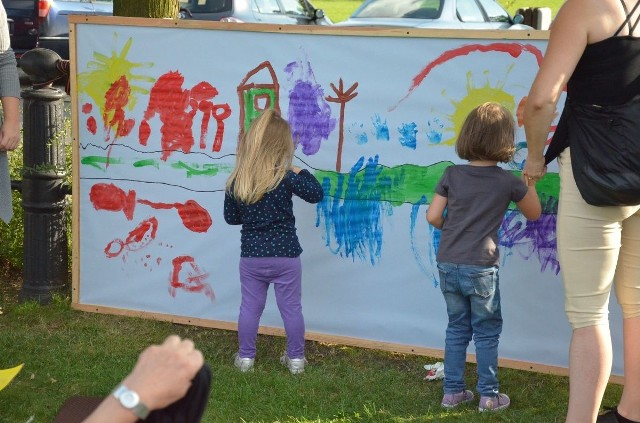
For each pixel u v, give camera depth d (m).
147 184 4.98
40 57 5.08
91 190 5.09
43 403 3.96
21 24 12.96
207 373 1.60
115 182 5.04
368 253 4.61
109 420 1.47
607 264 3.30
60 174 5.22
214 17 12.67
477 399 4.07
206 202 4.88
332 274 4.68
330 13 28.80
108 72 4.95
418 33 4.35
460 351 3.96
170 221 4.97
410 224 4.52
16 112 4.51
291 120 4.66
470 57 4.30
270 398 4.04
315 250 4.68
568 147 3.35
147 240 5.02
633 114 3.10
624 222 3.39
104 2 13.91
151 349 1.54
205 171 4.86
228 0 12.72
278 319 4.80
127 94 4.94
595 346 3.31
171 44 4.82
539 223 4.29
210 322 4.94
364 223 4.59
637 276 3.44
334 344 4.80
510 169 4.32
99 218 5.10
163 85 4.86
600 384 3.31
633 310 3.48
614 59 3.10
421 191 4.48
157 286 5.04
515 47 4.22
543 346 4.36
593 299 3.33
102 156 5.04
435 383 4.29
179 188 4.92
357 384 4.21
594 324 3.33
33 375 4.23
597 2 3.11
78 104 5.04
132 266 5.07
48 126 5.16
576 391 3.32
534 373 4.42
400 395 4.11
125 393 1.49
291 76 4.62
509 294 4.39
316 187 4.30
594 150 3.15
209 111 4.80
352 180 4.59
